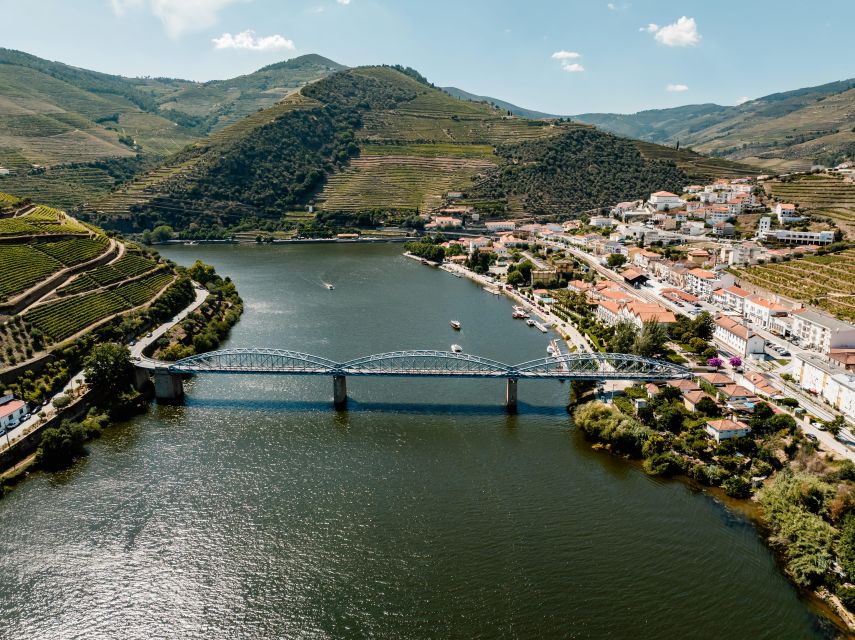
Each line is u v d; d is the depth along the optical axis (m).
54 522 120.00
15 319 187.75
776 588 104.00
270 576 106.94
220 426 160.62
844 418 148.12
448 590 103.69
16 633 95.00
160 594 103.00
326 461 143.00
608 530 118.31
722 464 135.25
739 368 183.38
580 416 158.88
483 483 134.12
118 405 166.88
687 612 98.88
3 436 146.12
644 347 189.12
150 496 128.75
